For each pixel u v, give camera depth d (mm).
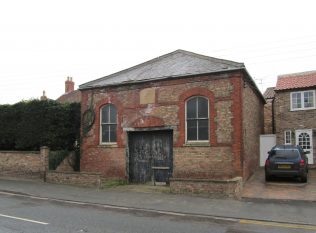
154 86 16688
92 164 18031
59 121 18766
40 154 17438
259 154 21938
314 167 21766
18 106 19453
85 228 7871
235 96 14773
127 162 17047
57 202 11805
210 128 15141
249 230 8031
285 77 24797
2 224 8117
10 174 18469
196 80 15672
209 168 15008
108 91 17969
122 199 12258
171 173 16094
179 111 15922
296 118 22875
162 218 9297
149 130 16625
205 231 7832
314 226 8586
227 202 11578
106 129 18047
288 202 11602
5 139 19750
